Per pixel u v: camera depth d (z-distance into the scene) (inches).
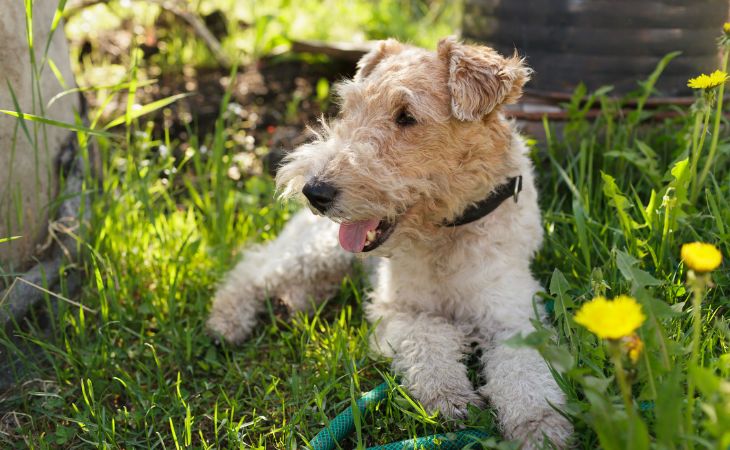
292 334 34.4
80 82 56.2
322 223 37.9
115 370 33.0
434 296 32.9
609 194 33.1
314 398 30.1
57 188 36.2
